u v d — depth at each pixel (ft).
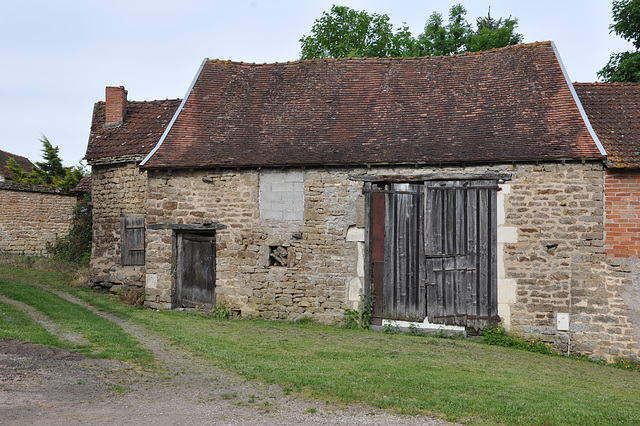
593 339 36.35
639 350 35.53
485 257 38.24
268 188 42.11
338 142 42.11
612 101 41.96
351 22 79.36
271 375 24.66
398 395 22.21
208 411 19.58
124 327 35.29
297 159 41.11
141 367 25.38
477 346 35.50
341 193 40.81
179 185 43.86
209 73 49.85
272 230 41.98
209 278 44.04
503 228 38.04
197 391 22.11
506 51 45.91
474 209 38.58
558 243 37.14
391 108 44.32
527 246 37.63
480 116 41.60
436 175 39.09
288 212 41.70
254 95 47.80
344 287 40.57
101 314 39.81
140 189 48.16
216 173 43.09
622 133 38.52
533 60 44.21
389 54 78.74
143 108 53.78
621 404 23.20
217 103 47.52
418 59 48.08
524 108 41.09
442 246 39.04
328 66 49.06
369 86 46.75
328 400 21.36
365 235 40.32
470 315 38.27
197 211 43.42
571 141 37.52
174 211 43.93
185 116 46.55
